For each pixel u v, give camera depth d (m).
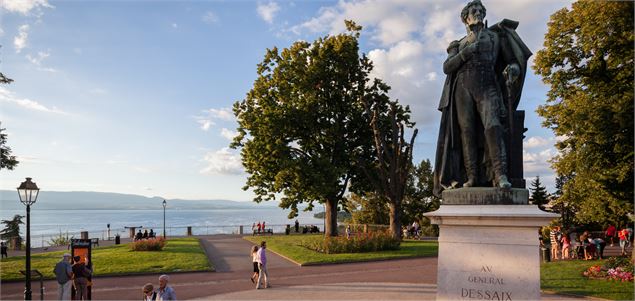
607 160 22.02
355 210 59.25
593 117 20.77
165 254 28.81
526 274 6.25
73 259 15.22
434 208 56.00
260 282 18.41
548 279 17.09
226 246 37.31
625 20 20.81
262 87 39.16
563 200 26.89
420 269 22.88
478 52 7.52
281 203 37.78
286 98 38.25
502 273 6.39
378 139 36.59
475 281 6.55
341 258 26.70
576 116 21.67
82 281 14.77
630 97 20.16
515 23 7.77
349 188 43.59
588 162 22.42
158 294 10.67
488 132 7.26
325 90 39.94
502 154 7.16
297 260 26.09
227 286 18.48
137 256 27.66
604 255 26.77
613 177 21.91
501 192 6.89
